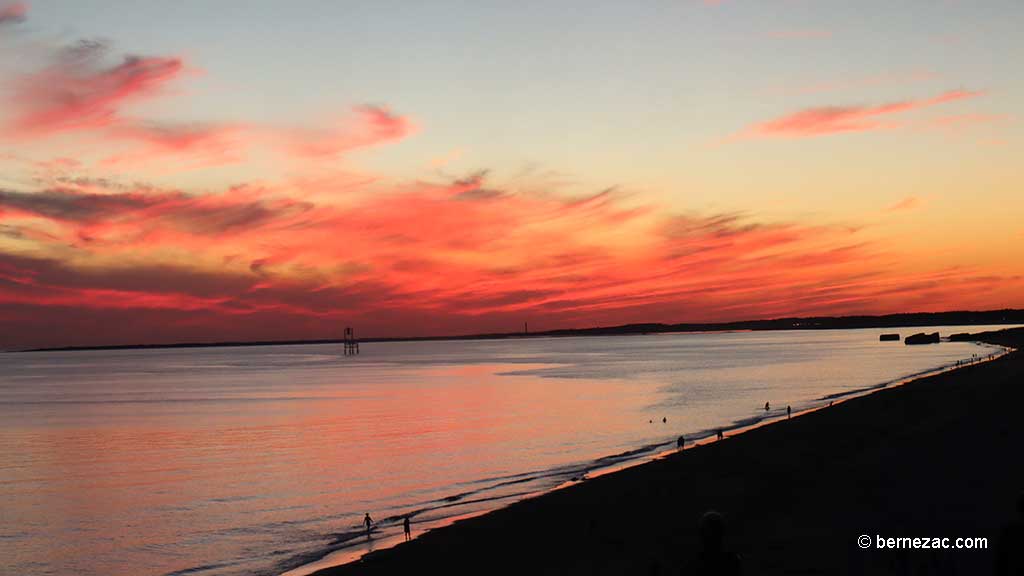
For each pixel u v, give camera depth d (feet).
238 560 115.96
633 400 348.38
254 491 167.84
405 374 632.79
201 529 135.95
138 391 499.92
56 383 630.74
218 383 567.18
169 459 215.51
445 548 108.68
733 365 640.17
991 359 499.10
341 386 501.56
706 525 30.63
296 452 222.48
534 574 92.12
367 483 173.58
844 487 119.03
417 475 181.47
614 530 109.19
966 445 147.13
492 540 110.73
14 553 124.26
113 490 173.27
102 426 299.79
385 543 119.03
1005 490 107.96
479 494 156.56
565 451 209.05
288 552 118.62
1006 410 196.85
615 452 203.00
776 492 122.01
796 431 193.26
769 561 80.69
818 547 85.30
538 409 321.52
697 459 163.02
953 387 280.10
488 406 341.82
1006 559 33.01
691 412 292.20
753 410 292.40
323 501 156.04
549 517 121.29
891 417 206.69
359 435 256.52
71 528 139.13
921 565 75.10
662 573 82.12
